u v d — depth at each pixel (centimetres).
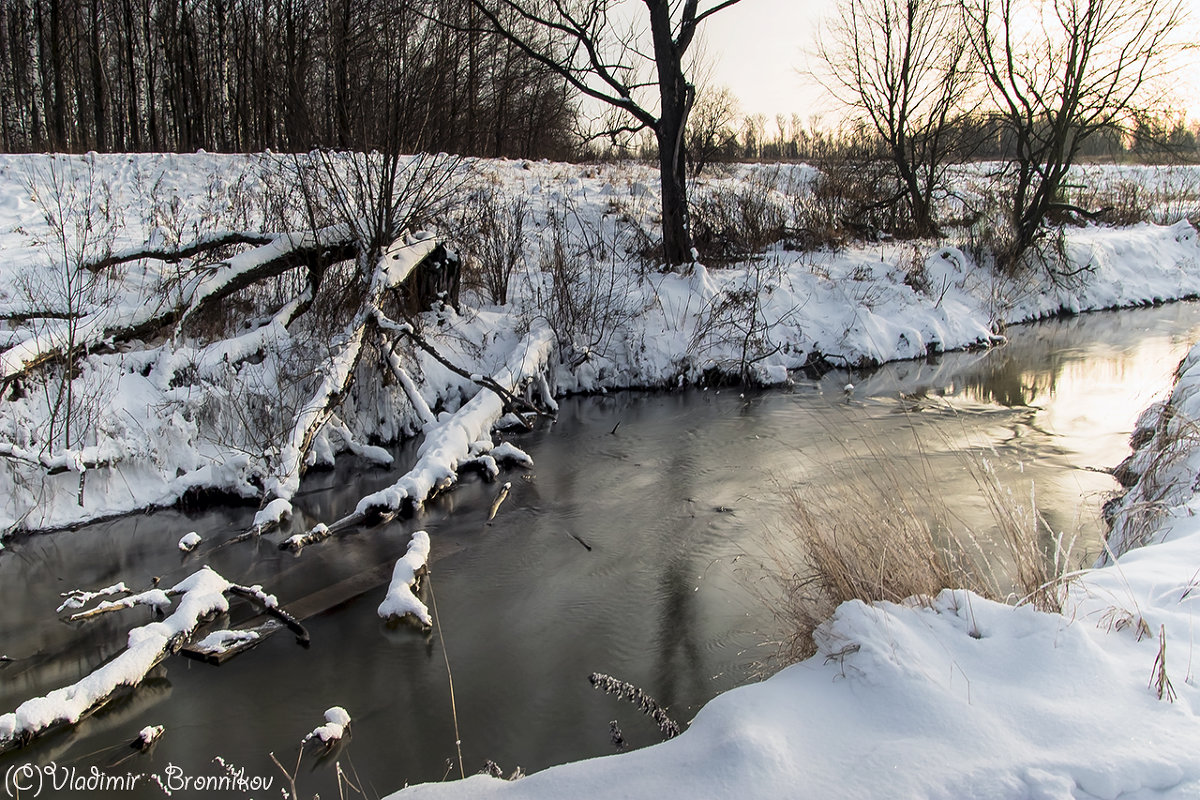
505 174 1958
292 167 1325
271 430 914
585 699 504
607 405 1252
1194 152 2291
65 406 813
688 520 790
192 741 474
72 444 799
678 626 590
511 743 464
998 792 264
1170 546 466
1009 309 1836
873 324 1524
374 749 462
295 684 530
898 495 553
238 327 1066
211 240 1043
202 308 984
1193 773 259
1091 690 316
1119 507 681
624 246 1625
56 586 675
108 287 1012
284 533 781
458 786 320
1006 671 339
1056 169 1891
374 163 1118
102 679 507
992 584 548
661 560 705
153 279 1088
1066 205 1908
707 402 1259
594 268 1447
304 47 1382
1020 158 1941
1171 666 329
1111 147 2148
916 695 326
